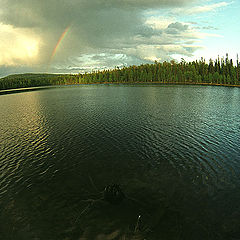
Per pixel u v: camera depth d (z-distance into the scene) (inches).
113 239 494.0
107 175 842.2
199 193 692.7
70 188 748.0
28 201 673.6
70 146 1211.2
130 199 658.2
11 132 1582.2
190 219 564.1
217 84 7460.6
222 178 795.4
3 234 528.7
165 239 492.7
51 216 591.8
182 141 1261.1
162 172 855.7
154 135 1396.4
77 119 2005.4
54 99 4185.5
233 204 629.3
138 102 3191.4
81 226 543.5
